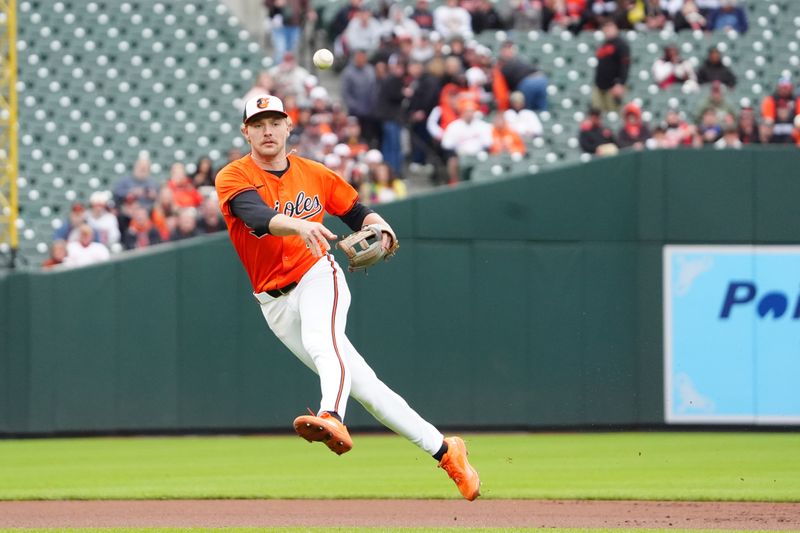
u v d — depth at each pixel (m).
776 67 70.75
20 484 34.25
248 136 21.50
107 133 65.50
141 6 71.06
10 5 60.34
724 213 48.97
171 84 68.31
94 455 42.31
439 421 48.19
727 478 34.53
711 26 72.00
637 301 49.00
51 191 62.22
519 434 48.78
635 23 70.75
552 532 23.25
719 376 49.03
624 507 28.27
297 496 30.91
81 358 47.25
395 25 68.38
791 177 49.06
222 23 71.31
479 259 48.59
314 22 71.19
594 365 48.81
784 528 24.14
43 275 47.22
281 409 48.12
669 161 48.94
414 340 48.12
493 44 69.69
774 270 48.97
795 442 45.28
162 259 47.62
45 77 67.44
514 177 48.75
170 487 33.19
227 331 47.91
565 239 48.88
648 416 48.88
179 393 47.62
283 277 21.45
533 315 48.78
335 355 20.77
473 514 27.08
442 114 61.47
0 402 47.00
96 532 23.75
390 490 32.25
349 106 61.41
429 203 48.31
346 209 22.47
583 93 67.75
